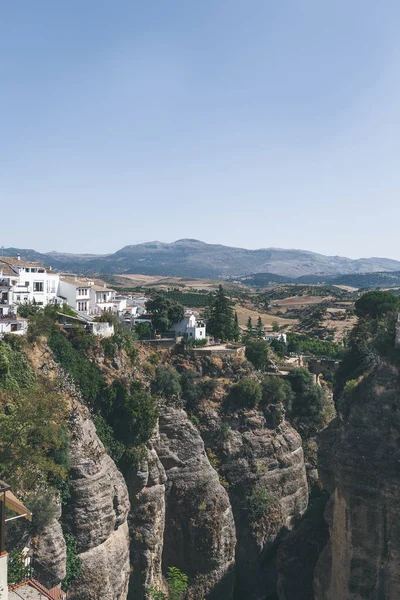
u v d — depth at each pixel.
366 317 106.75
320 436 63.12
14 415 50.22
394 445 46.53
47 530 49.22
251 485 82.56
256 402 87.81
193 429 79.19
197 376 87.69
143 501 69.38
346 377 90.81
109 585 57.34
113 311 104.44
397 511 44.75
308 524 72.31
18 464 47.84
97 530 57.03
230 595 75.75
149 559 67.88
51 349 68.06
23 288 91.12
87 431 61.12
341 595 48.50
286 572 68.31
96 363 72.94
